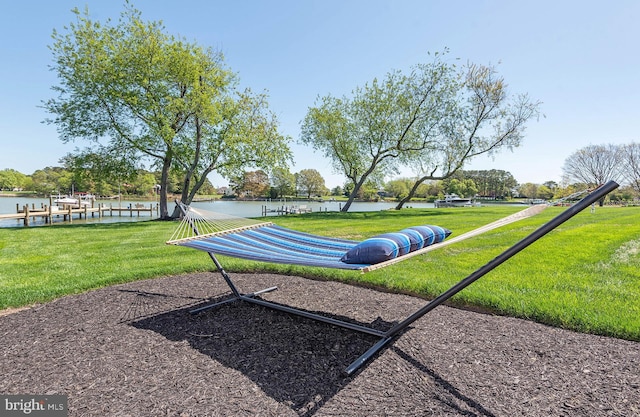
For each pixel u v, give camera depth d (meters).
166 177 17.45
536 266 5.11
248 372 2.28
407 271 4.95
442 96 19.75
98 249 7.34
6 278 4.68
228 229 4.00
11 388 2.07
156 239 9.04
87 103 15.19
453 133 20.36
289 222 13.41
